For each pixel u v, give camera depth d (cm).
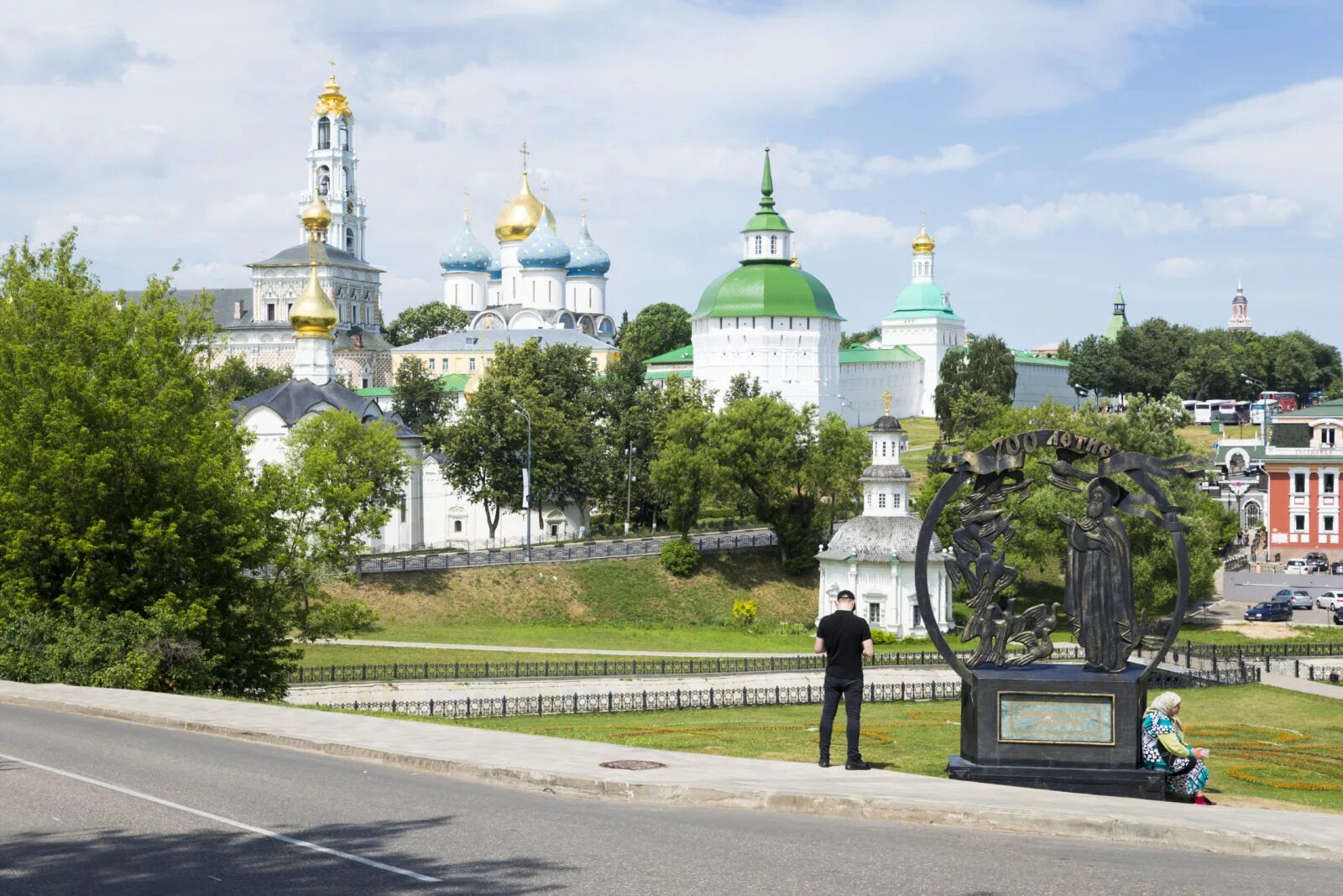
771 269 19800
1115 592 2462
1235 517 12988
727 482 12181
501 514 13975
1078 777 2378
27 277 5897
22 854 1786
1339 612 10188
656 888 1573
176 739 2902
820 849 1783
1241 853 1862
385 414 13638
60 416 5028
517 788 2291
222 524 5350
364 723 3081
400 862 1712
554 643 9681
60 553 5078
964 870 1672
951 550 2547
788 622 11581
